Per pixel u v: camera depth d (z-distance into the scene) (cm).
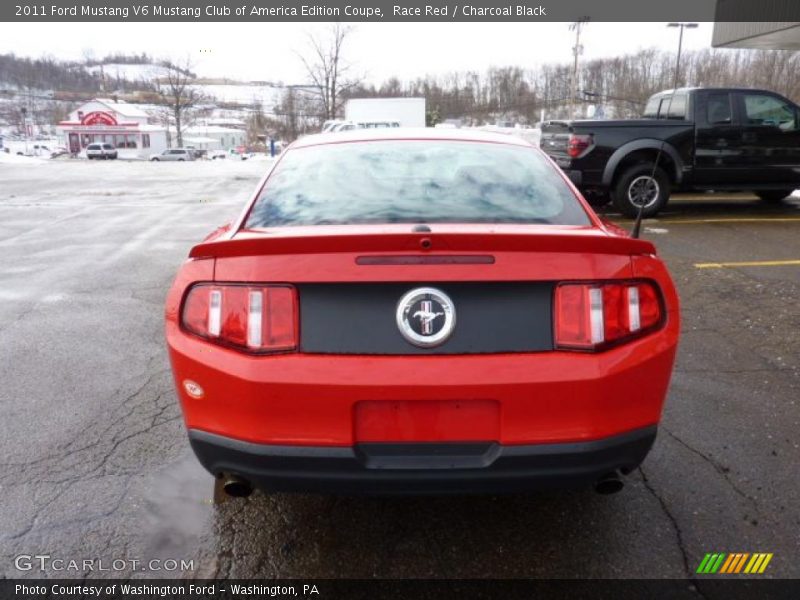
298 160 298
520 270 204
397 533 256
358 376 200
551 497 278
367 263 203
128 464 302
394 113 3338
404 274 202
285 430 204
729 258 693
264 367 203
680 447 314
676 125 902
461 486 207
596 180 911
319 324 205
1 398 370
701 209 1041
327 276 203
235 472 213
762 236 811
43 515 264
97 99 8300
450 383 199
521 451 204
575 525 259
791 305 529
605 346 209
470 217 248
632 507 270
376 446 206
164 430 334
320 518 265
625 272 214
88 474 294
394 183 271
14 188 1695
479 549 246
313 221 246
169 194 1542
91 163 3262
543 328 207
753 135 920
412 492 209
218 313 211
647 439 218
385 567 237
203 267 217
